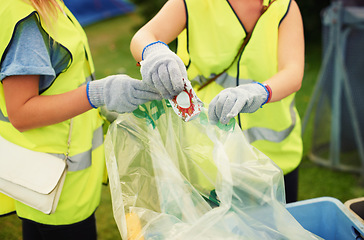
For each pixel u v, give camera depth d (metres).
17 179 1.28
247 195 1.17
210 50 1.43
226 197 1.13
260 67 1.39
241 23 1.39
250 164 1.18
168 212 1.18
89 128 1.41
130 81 1.10
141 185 1.21
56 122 1.21
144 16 6.12
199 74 1.49
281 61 1.37
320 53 5.14
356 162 2.91
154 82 1.03
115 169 1.16
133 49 1.32
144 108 1.23
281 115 1.47
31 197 1.29
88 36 6.31
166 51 1.10
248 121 1.48
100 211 2.60
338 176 2.87
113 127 1.21
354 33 2.59
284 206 1.19
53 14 1.19
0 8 1.12
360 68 2.68
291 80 1.30
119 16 7.23
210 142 1.21
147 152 1.23
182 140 1.23
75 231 1.44
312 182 2.81
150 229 1.13
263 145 1.50
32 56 1.13
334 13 2.55
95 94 1.15
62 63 1.25
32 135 1.29
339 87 2.71
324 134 3.03
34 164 1.29
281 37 1.38
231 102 1.09
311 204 1.31
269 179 1.17
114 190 1.14
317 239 1.12
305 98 3.94
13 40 1.12
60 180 1.31
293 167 1.55
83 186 1.41
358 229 1.19
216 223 1.10
